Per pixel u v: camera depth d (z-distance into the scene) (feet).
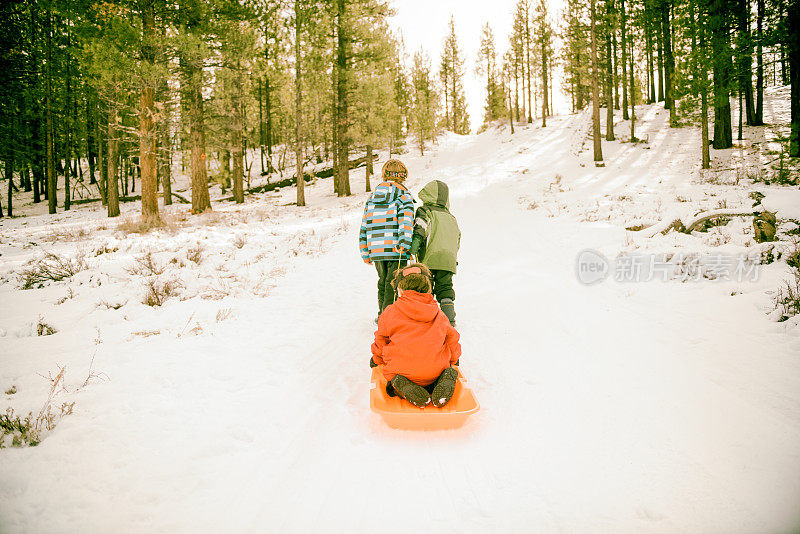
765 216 24.21
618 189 56.34
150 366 13.44
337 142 88.89
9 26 58.85
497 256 29.89
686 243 26.05
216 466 8.77
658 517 7.08
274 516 7.38
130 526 7.09
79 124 82.79
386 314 10.62
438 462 8.88
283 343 15.80
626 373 12.39
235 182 86.43
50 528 7.00
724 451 8.64
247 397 11.69
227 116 66.90
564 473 8.37
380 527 7.09
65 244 39.52
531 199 56.49
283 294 22.63
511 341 15.51
